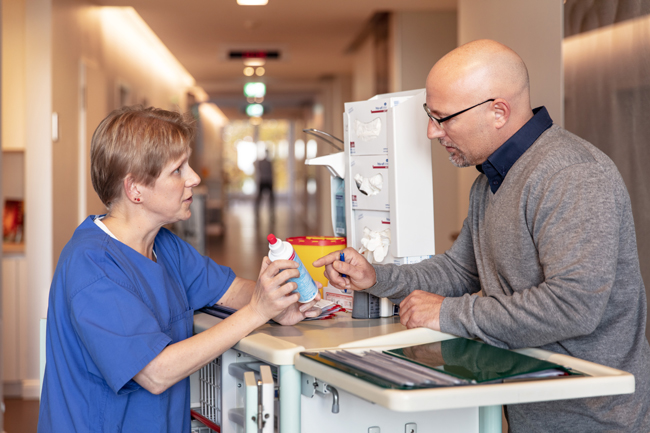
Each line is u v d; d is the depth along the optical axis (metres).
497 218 1.45
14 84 4.03
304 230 12.77
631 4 2.24
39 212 3.96
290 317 1.54
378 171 1.75
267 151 15.82
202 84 10.73
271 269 1.37
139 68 6.98
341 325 1.55
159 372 1.28
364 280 1.56
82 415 1.34
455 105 1.43
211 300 1.76
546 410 1.40
